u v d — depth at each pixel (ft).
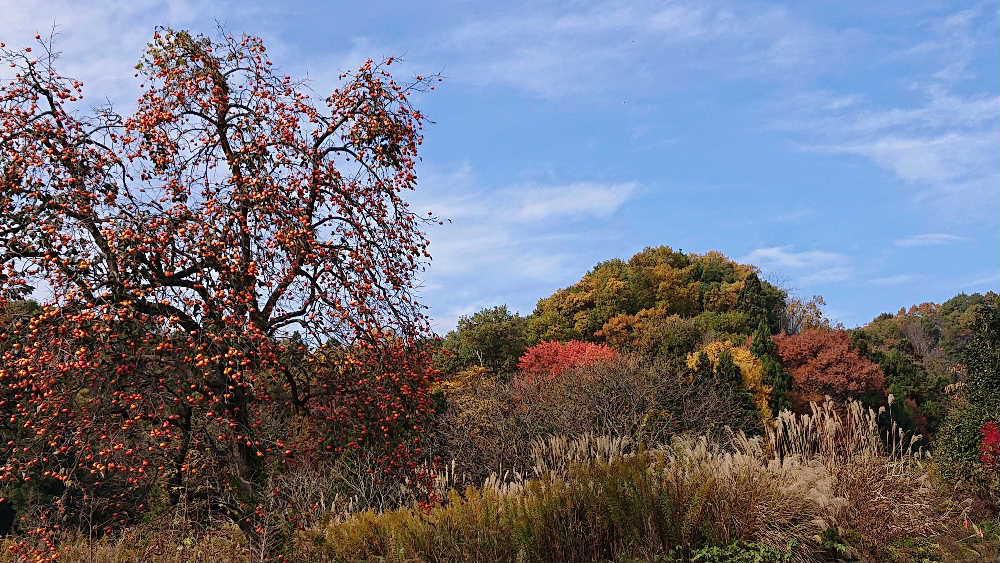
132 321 20.95
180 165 23.66
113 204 21.72
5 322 21.72
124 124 24.16
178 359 21.88
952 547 25.43
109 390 20.72
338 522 25.90
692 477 25.22
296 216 23.30
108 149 23.29
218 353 21.27
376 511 29.78
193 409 22.68
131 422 20.40
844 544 24.06
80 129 23.44
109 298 20.42
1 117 22.44
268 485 23.34
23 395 20.90
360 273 23.39
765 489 24.84
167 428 21.15
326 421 25.13
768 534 23.53
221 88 25.00
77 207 21.49
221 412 22.72
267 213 22.77
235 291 21.74
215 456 22.67
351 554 23.08
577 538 22.94
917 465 32.63
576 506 23.66
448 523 23.57
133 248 20.98
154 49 25.12
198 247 21.72
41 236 20.92
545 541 22.72
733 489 24.73
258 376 23.81
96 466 20.24
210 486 22.80
